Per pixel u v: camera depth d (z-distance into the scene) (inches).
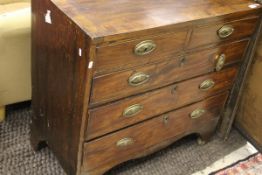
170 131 62.7
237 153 71.6
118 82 47.7
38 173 60.2
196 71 57.1
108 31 42.8
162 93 55.0
